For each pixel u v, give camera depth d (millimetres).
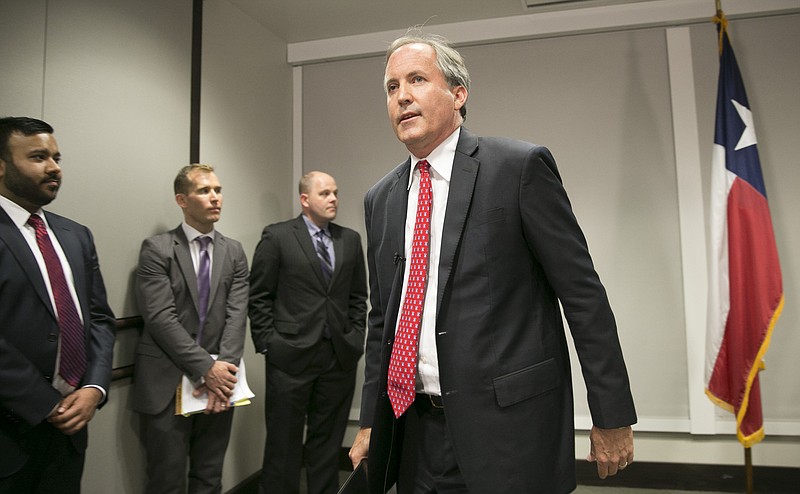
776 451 2689
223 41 2760
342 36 3279
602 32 2969
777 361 2686
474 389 984
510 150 1043
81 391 1575
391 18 3047
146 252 2062
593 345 984
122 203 2061
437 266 1058
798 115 2734
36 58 1735
